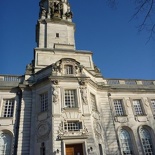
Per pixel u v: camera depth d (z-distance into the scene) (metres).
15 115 27.56
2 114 27.83
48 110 25.31
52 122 23.77
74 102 26.52
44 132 24.16
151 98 34.62
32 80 30.14
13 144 25.25
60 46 35.97
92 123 25.27
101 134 26.50
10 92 29.41
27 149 24.23
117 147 26.75
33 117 26.50
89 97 27.53
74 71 28.72
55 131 23.16
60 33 38.84
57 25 39.69
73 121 24.69
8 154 25.36
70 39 39.16
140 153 28.47
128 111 31.89
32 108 27.31
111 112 30.70
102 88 31.81
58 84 26.92
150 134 30.92
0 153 25.36
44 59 32.59
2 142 26.03
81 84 27.62
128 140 29.80
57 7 43.19
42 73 29.92
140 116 31.78
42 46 36.59
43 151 23.41
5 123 26.75
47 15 41.41
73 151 23.02
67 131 23.39
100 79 33.00
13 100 29.27
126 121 30.70
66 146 23.09
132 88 34.31
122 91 33.72
